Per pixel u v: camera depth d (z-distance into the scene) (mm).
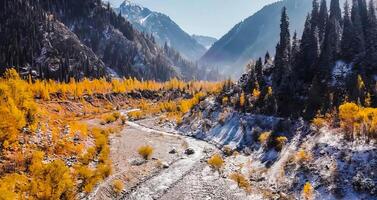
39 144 44719
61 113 99688
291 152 52688
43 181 35438
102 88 159375
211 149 72062
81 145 51250
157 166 55000
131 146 65688
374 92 70125
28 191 34125
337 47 91562
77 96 130625
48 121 52719
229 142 75312
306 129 58875
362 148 41906
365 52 83250
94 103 137250
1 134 40312
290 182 44438
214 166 56250
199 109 107250
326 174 41406
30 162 39656
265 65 111812
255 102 87750
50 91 119562
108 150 55625
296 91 84562
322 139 49750
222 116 90812
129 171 49656
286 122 65250
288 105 78812
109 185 43000
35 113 50375
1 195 30312
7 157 38750
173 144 74750
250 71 112875
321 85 80875
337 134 48594
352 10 97812
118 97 159375
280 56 99438
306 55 93062
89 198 38688
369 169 38219
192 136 89625
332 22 94750
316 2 106375
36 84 116312
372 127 43781
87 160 47469
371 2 93562
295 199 40844
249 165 56938
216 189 46031
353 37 88062
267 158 57281
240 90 104750
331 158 43625
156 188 45875
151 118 121250
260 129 72812
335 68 85375
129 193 43406
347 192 37500
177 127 101438
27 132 45406
